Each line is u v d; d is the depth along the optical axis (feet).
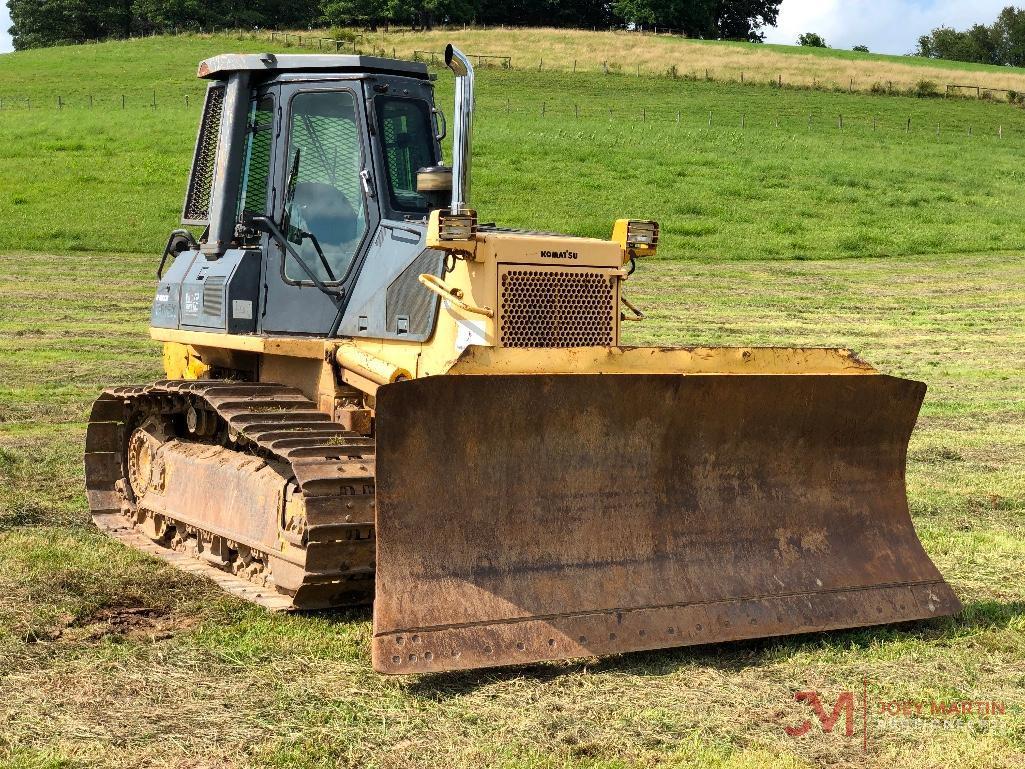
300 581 19.86
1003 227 101.14
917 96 185.06
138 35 316.40
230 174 24.25
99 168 112.37
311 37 231.30
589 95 171.53
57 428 39.50
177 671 17.78
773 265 88.17
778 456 20.86
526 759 14.70
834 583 20.49
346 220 22.74
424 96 23.30
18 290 72.43
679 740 15.44
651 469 19.79
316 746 15.02
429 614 17.47
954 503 31.53
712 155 127.44
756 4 319.68
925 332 65.67
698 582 19.49
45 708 16.24
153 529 26.08
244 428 20.74
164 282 26.86
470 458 18.35
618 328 21.18
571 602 18.45
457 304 19.63
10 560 23.67
